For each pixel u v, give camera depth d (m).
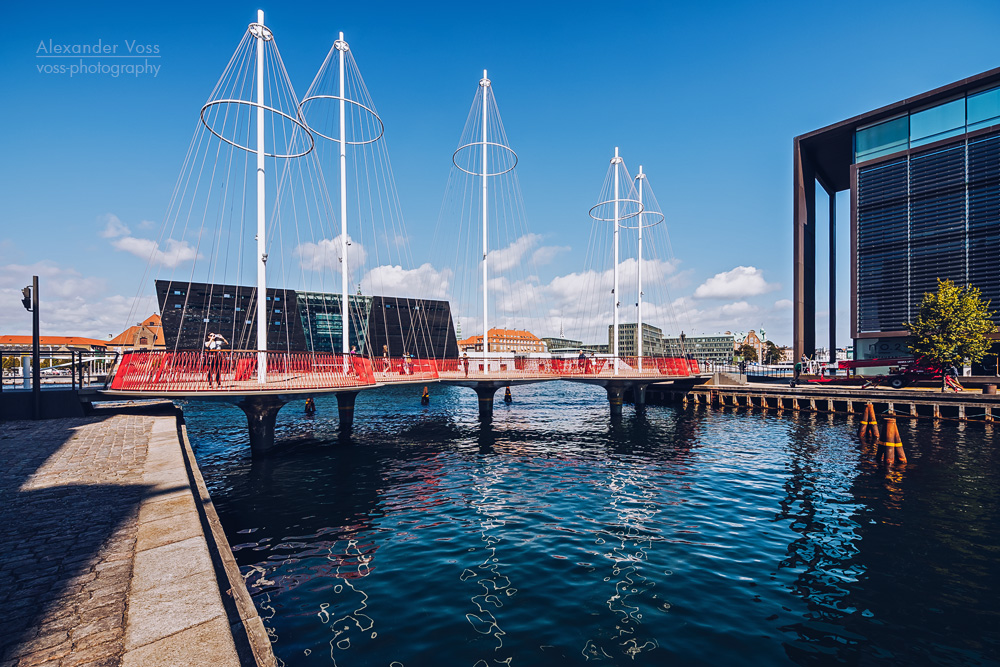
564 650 6.45
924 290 41.44
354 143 30.11
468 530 11.73
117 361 17.20
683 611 7.56
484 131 38.00
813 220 59.28
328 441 26.00
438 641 6.69
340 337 90.50
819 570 9.17
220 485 16.50
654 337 135.38
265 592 8.39
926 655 6.41
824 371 47.09
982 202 38.34
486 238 36.94
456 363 35.12
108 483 8.18
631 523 12.12
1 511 6.70
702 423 33.00
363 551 10.39
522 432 29.58
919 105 43.34
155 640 3.54
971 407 28.66
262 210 19.41
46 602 4.16
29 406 15.92
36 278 16.11
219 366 17.95
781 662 6.19
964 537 10.96
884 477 16.83
